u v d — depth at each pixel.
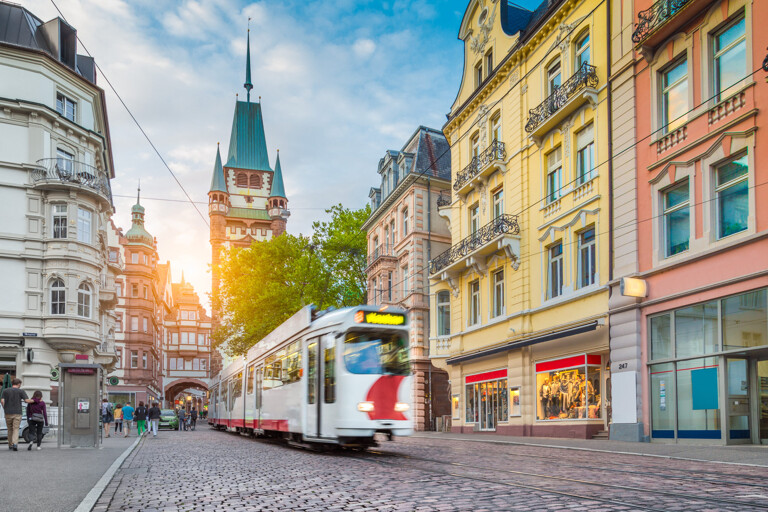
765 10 14.54
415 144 38.25
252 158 107.50
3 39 32.19
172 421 44.84
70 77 34.22
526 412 22.77
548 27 22.91
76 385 18.16
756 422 14.34
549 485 8.19
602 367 19.59
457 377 28.73
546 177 22.97
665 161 17.08
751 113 14.59
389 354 14.15
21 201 31.88
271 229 104.38
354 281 44.69
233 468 11.50
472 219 28.81
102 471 10.89
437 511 6.43
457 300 29.03
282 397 17.56
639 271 17.77
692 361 15.77
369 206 47.22
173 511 6.87
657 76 17.70
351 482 8.92
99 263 34.50
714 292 15.24
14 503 7.20
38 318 31.58
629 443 16.27
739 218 15.03
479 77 29.00
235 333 43.41
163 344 96.75
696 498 7.01
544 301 22.41
